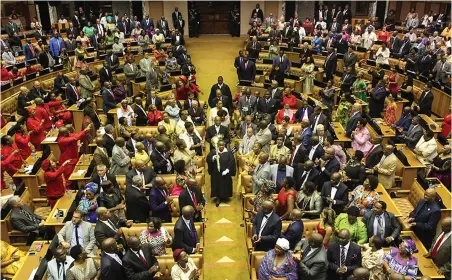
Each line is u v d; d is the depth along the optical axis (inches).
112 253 240.2
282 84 610.9
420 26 971.3
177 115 471.5
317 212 298.5
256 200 311.0
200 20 1061.1
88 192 301.1
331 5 1074.1
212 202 403.2
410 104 531.5
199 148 418.6
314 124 436.8
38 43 722.8
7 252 289.3
